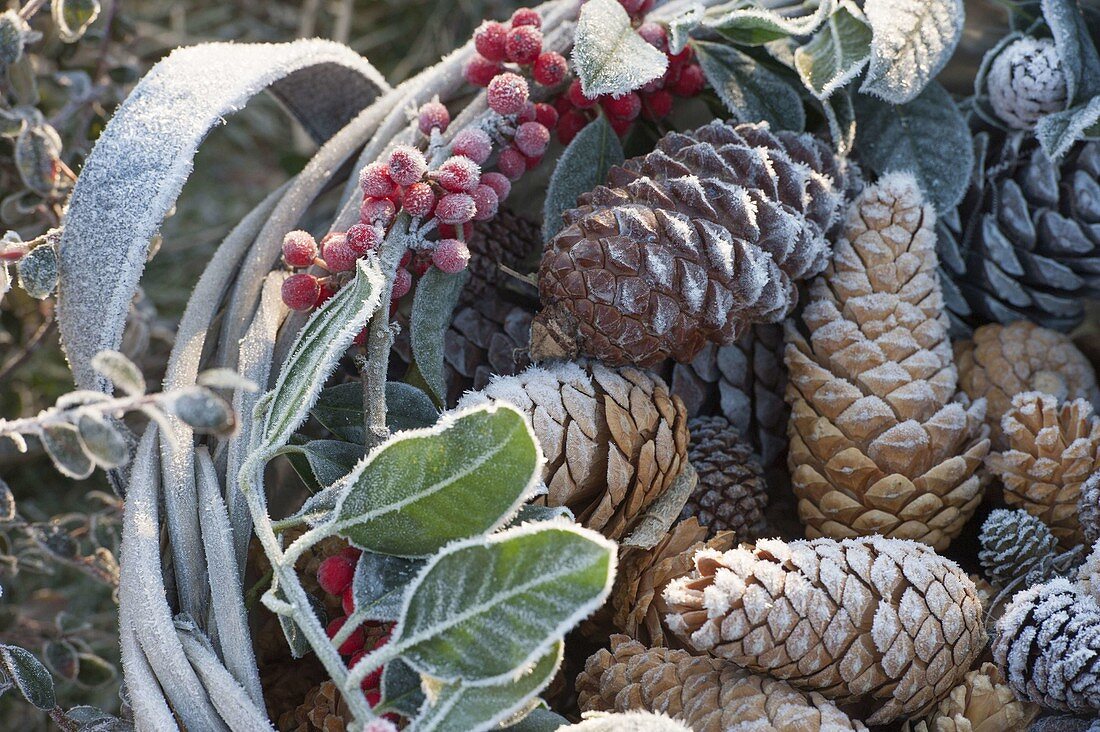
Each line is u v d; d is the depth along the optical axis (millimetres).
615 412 570
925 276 602
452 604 511
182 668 537
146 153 567
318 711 560
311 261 579
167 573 565
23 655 589
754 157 579
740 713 539
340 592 551
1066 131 599
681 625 541
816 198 588
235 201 858
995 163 628
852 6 594
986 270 630
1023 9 627
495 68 598
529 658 504
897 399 592
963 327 651
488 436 521
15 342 705
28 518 741
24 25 619
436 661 509
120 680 678
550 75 593
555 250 573
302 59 598
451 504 523
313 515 541
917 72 595
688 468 591
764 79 617
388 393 574
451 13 869
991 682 563
